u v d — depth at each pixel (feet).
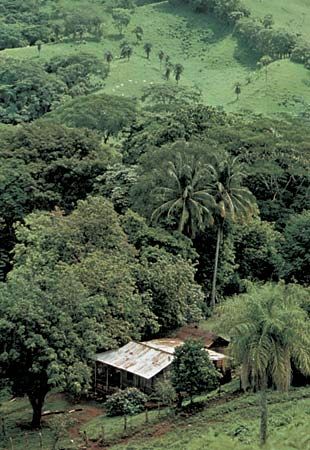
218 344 155.43
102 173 248.93
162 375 142.51
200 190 206.69
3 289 131.75
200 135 268.00
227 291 219.41
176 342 157.28
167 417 130.41
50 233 174.09
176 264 179.52
